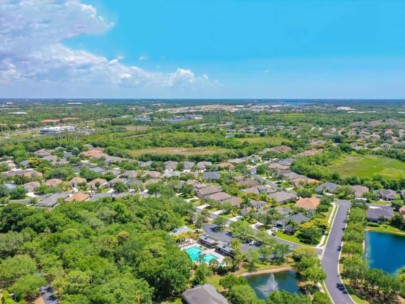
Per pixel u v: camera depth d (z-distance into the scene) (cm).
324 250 12812
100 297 8438
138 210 14700
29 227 13125
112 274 9638
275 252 12025
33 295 9681
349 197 19012
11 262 10281
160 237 12188
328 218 15962
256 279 10975
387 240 14100
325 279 10800
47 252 11250
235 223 14262
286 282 10831
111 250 11262
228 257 11506
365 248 13375
